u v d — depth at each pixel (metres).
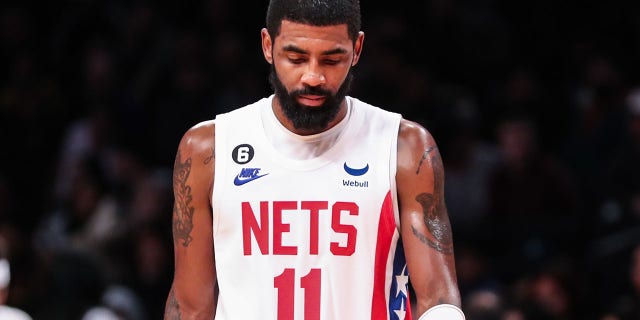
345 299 8.74
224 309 8.88
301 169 8.84
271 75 8.80
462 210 22.06
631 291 18.67
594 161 22.94
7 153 25.36
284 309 8.73
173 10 26.20
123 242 21.41
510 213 21.84
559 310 18.25
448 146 22.44
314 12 8.28
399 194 8.91
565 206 21.89
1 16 26.95
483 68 25.44
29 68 26.20
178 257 9.19
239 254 8.87
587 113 23.69
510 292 18.25
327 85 8.45
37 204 25.06
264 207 8.84
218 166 8.97
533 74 25.53
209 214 9.09
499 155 23.17
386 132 8.98
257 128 8.99
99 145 23.95
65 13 26.69
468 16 25.88
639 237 19.42
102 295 17.69
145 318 20.36
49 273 17.64
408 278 9.12
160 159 24.09
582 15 26.17
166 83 24.78
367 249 8.78
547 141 24.45
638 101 22.62
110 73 25.27
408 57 24.59
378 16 25.48
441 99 23.66
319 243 8.75
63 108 25.86
